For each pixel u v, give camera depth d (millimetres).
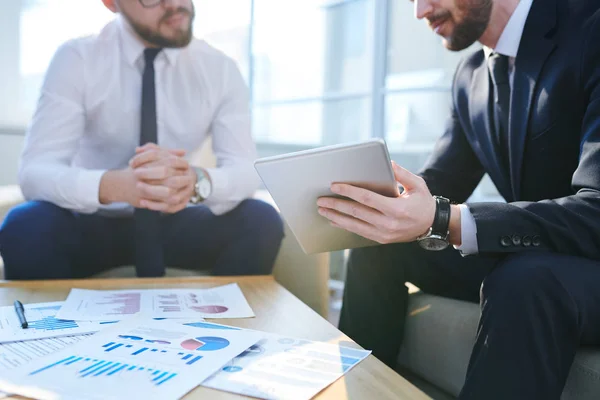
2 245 1261
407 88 3033
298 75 3439
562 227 769
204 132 1713
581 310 688
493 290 706
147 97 1539
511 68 1089
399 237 799
